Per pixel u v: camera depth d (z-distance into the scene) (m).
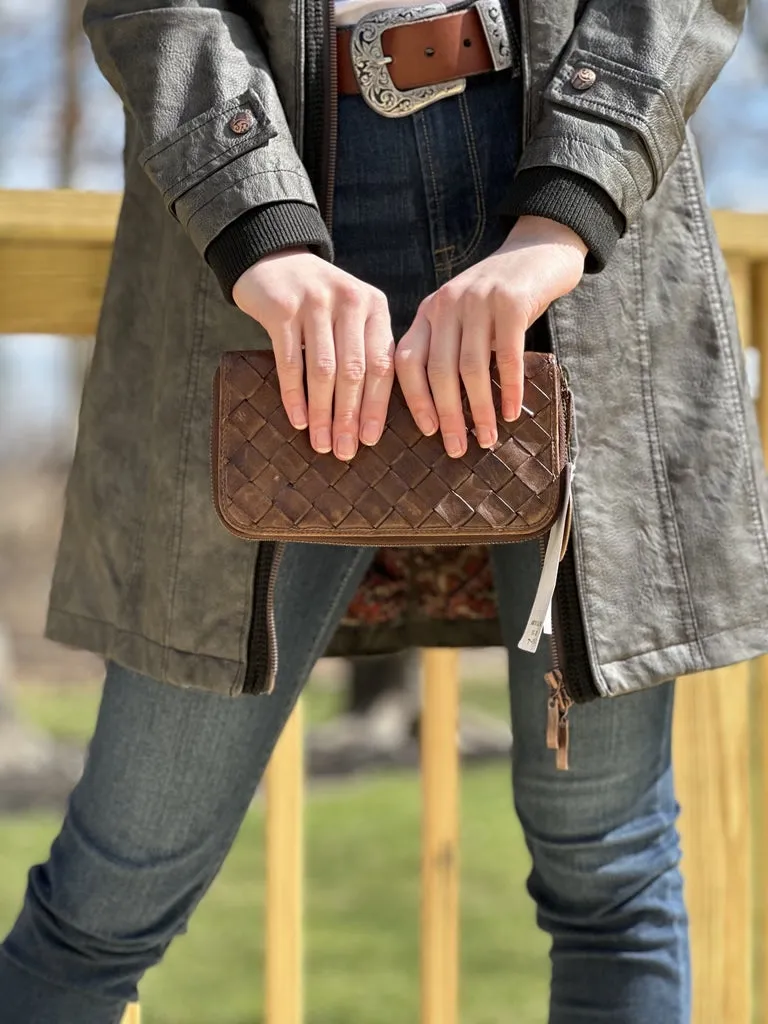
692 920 1.63
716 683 1.64
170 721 1.15
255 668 1.09
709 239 1.21
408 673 7.60
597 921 1.21
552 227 1.03
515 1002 3.15
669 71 1.07
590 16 1.10
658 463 1.14
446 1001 1.60
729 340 1.20
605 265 1.08
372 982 3.28
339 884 4.37
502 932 3.81
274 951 1.52
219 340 1.13
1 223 1.47
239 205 1.01
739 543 1.17
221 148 1.03
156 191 1.21
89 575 1.22
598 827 1.20
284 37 1.09
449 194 1.10
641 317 1.15
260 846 4.79
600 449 1.12
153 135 1.05
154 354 1.19
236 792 1.18
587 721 1.17
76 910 1.16
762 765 1.69
